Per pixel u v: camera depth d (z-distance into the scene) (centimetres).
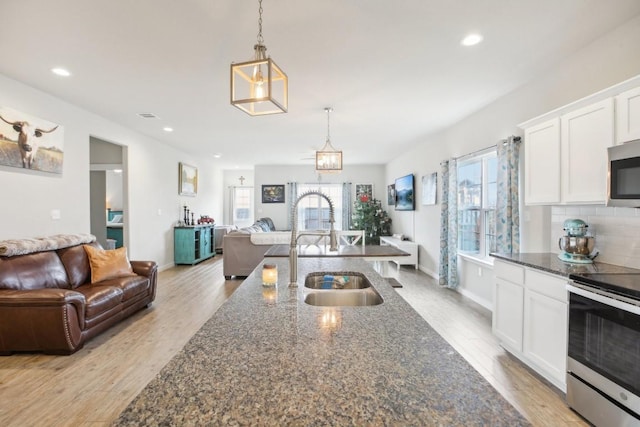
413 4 209
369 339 102
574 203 231
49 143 373
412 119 465
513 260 259
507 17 224
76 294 280
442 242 509
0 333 267
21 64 295
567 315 204
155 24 231
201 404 67
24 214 344
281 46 262
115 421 62
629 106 191
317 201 974
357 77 321
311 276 210
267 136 585
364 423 61
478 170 446
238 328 112
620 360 165
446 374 80
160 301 433
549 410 201
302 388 74
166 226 667
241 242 560
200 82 336
